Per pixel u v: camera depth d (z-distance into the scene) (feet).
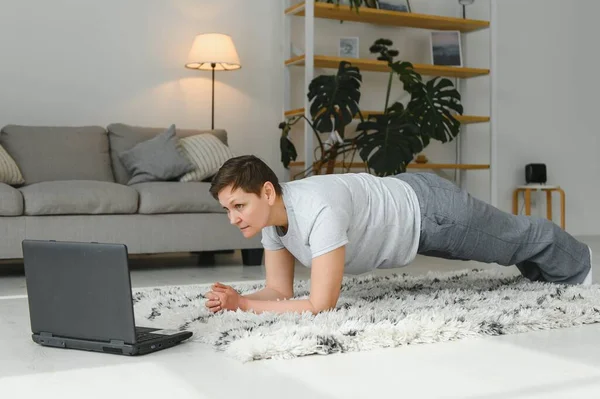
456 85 20.57
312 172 16.79
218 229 13.98
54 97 16.55
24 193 12.66
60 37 16.56
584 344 6.52
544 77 21.83
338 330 6.41
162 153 14.90
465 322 6.86
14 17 16.17
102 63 16.93
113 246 5.99
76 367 5.76
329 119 15.65
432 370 5.62
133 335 6.04
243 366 5.75
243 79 18.31
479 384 5.25
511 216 8.79
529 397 4.95
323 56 17.15
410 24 19.24
